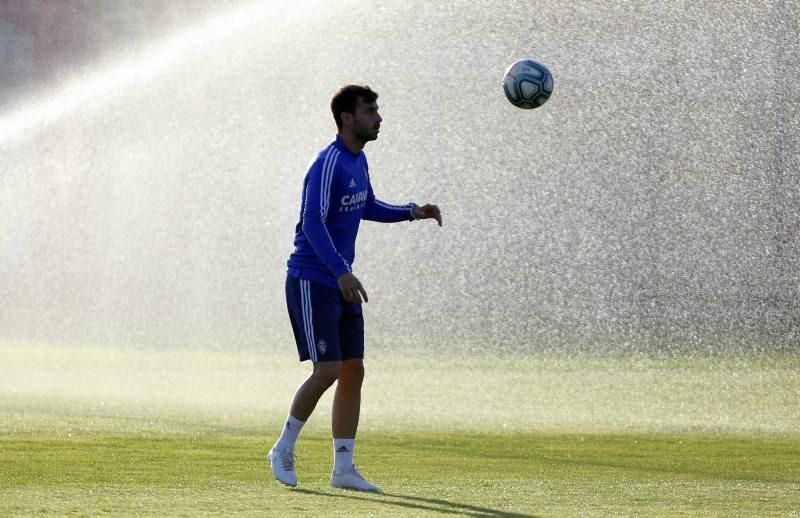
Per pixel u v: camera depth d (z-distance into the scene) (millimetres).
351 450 17328
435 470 19812
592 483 17938
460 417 31109
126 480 17906
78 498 15758
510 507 14984
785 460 21609
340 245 17859
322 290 17234
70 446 22938
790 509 14922
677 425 29094
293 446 17266
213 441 24094
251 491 16656
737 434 27016
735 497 16266
